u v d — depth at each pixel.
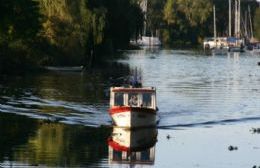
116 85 137.38
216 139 86.62
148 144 83.00
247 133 91.00
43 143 81.12
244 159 75.81
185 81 155.38
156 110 94.62
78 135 86.56
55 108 105.88
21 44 161.38
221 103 117.81
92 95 121.00
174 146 82.12
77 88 131.00
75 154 76.25
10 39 155.25
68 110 104.31
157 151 79.38
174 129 93.25
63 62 173.88
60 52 173.50
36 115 99.50
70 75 157.00
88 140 83.94
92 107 107.44
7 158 73.19
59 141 82.44
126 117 91.00
